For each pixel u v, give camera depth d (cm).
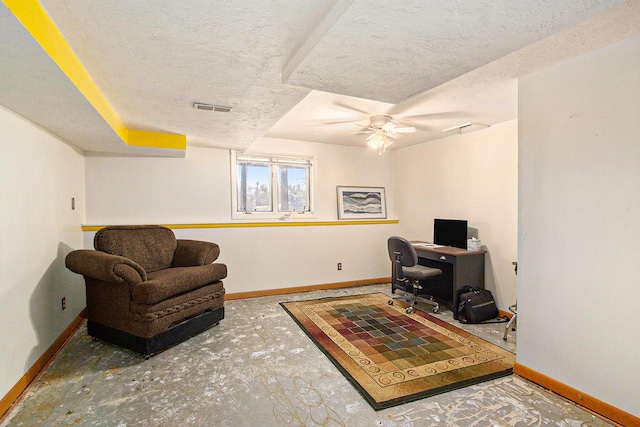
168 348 271
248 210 446
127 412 186
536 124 217
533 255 220
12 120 205
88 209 369
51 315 259
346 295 440
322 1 124
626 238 176
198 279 294
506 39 140
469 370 236
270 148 449
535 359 219
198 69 185
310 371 235
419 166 478
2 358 186
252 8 129
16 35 117
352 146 504
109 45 157
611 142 180
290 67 176
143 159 391
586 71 190
